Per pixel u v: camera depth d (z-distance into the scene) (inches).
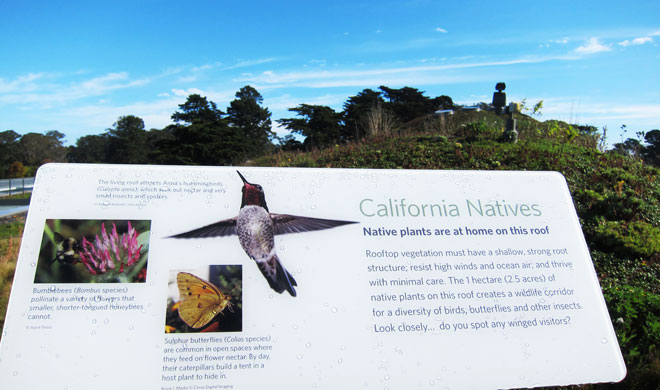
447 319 125.1
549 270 136.6
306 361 116.0
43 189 125.6
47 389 107.7
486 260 134.9
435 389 118.6
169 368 111.9
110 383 109.3
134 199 127.2
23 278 116.0
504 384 121.8
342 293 123.9
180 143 1278.3
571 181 316.8
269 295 121.6
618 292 173.0
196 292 119.3
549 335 128.0
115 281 118.0
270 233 128.9
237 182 134.0
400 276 128.3
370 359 118.3
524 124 575.2
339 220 133.2
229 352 114.9
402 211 137.9
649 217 269.9
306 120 1327.5
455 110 789.9
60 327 112.4
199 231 126.0
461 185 146.7
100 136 2819.9
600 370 126.6
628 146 410.3
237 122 1975.9
